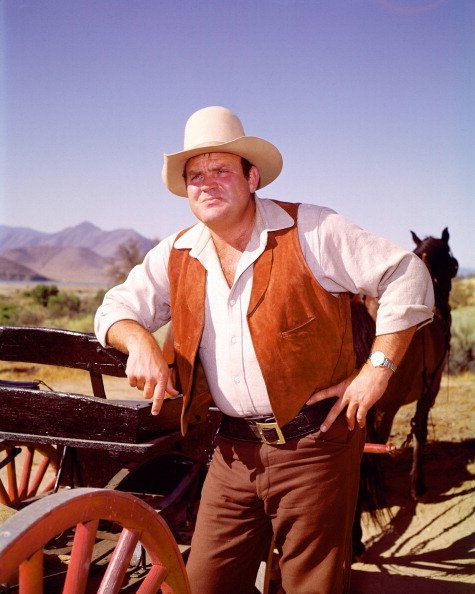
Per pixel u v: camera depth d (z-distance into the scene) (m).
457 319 15.59
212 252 2.25
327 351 2.18
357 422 2.24
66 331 2.65
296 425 2.17
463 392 9.70
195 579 2.30
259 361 2.12
